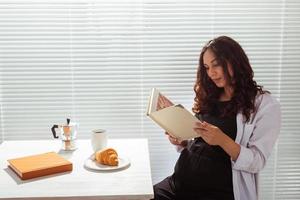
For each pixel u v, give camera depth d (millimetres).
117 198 1296
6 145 1904
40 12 2105
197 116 1890
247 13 2150
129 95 2219
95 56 2162
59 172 1510
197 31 2160
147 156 1724
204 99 1856
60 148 1854
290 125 2285
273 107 1650
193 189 1695
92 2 2109
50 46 2139
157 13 2135
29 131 2232
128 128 2262
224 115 1711
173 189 1771
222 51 1686
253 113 1664
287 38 2189
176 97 2234
